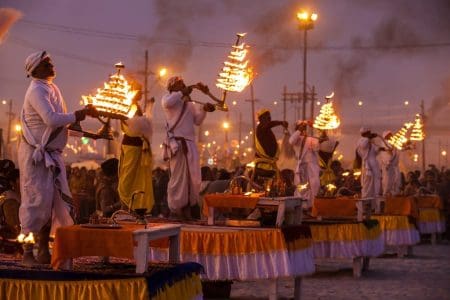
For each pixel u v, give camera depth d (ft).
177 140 36.14
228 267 31.22
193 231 31.58
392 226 52.37
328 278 42.09
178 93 36.01
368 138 58.80
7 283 19.88
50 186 23.32
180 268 22.27
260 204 33.19
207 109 36.35
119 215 24.77
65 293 19.66
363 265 45.85
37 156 23.00
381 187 63.10
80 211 50.67
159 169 65.21
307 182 49.83
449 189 72.54
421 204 65.41
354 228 41.06
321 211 42.78
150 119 32.86
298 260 32.45
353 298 35.04
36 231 23.21
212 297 34.99
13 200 27.17
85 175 55.57
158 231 21.68
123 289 19.57
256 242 31.32
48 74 23.84
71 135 24.40
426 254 56.75
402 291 37.37
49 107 23.02
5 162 27.32
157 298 20.01
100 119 23.48
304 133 50.67
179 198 36.29
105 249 20.97
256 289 37.60
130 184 32.65
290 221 34.42
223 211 38.50
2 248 26.86
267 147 40.55
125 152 32.68
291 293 36.55
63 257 21.17
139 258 20.66
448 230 71.51
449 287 38.73
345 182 64.18
